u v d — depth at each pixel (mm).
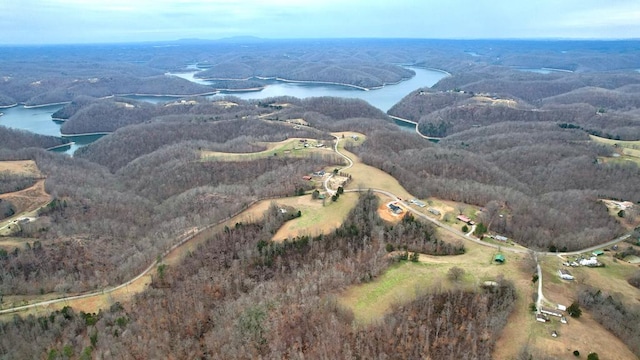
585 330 110750
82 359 118312
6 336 131625
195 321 133875
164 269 166250
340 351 107000
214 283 152000
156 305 141250
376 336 111562
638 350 104500
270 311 124875
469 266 145625
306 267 151250
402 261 149875
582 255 162000
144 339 123500
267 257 164250
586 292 126500
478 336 110000
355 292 131625
